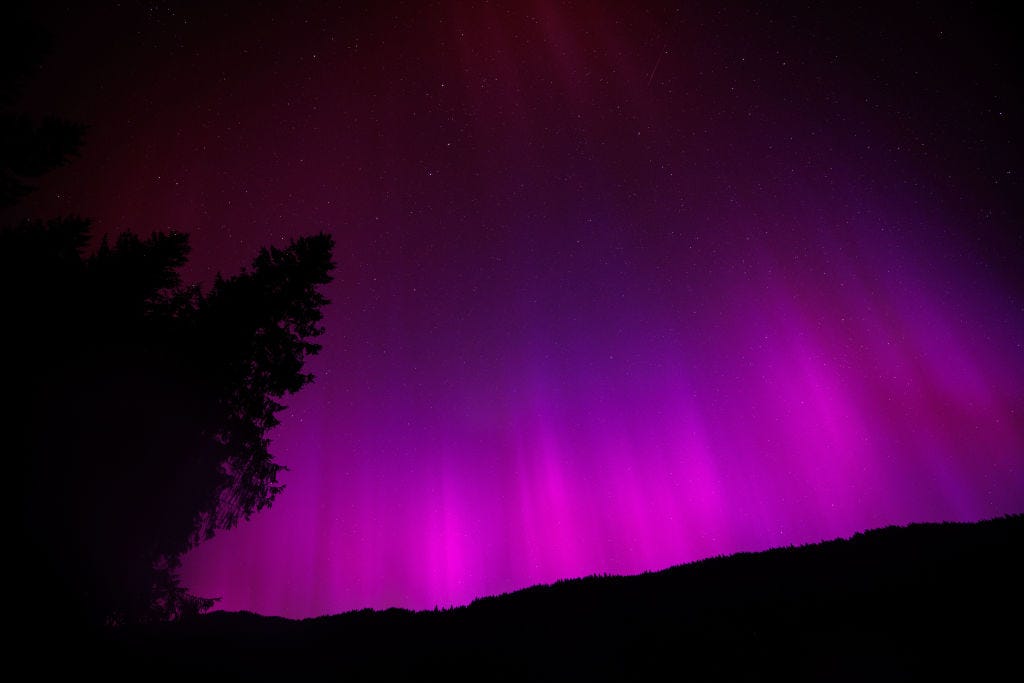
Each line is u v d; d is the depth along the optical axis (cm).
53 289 806
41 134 760
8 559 740
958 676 581
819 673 641
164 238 977
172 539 1042
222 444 1135
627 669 748
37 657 698
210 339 1092
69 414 846
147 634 1127
